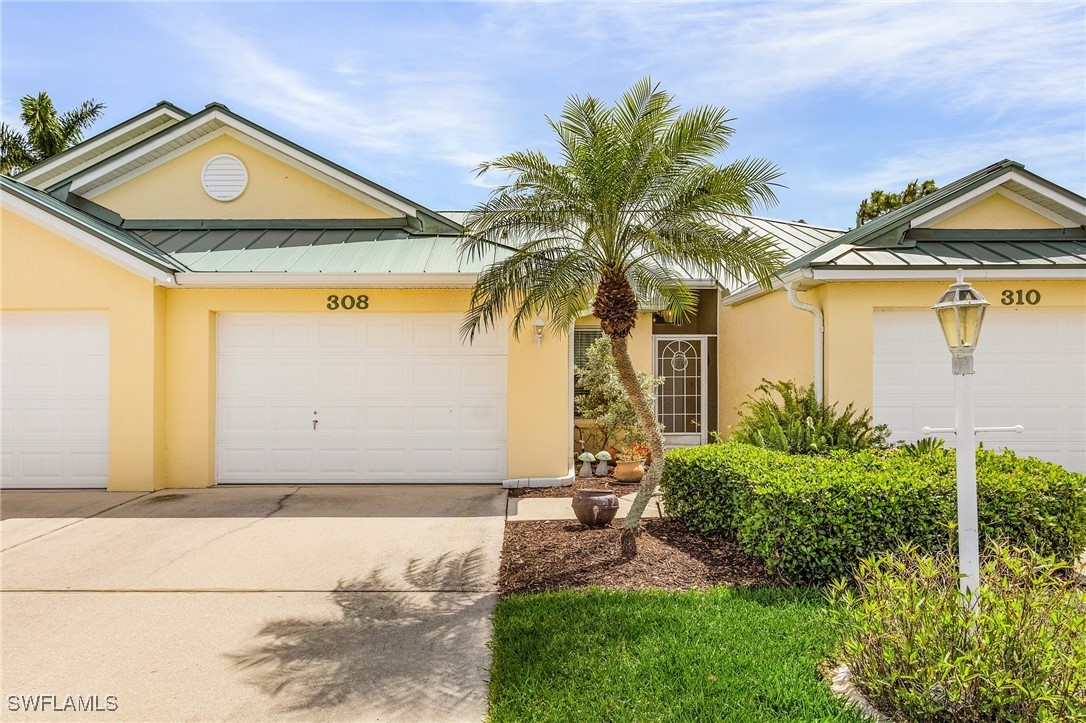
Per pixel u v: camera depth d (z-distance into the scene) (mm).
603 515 7742
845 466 6578
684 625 4820
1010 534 5703
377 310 10422
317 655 4660
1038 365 10281
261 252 10781
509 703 3875
